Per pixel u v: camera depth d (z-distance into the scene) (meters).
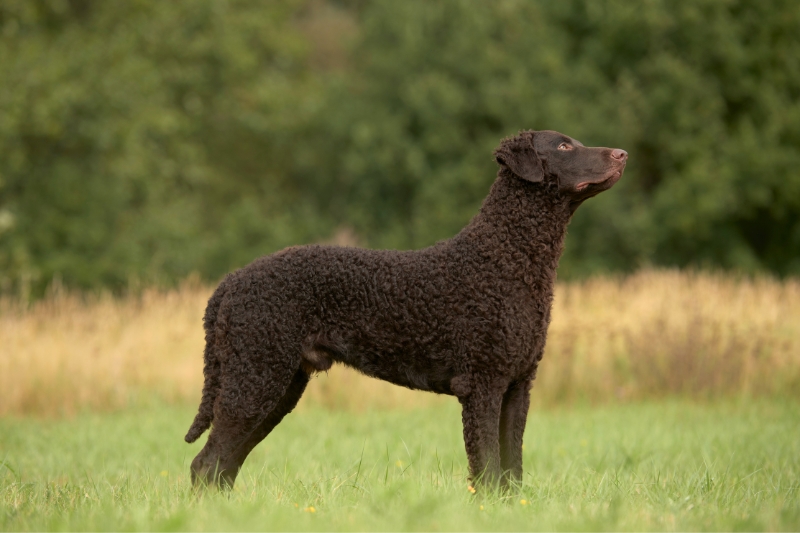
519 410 8.07
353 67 40.06
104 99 28.81
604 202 31.77
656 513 6.82
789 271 34.66
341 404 16.41
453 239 8.16
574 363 17.41
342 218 36.94
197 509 6.60
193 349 17.23
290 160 40.78
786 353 16.84
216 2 35.12
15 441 12.69
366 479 8.02
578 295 18.23
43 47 28.77
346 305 8.04
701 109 32.34
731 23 33.00
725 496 7.71
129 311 18.02
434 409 16.19
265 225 34.81
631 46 33.75
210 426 8.44
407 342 7.95
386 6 36.56
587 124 31.66
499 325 7.72
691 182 31.48
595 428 13.37
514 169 7.96
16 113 26.42
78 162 30.34
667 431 12.90
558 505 7.09
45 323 17.09
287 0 39.22
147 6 32.97
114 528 6.12
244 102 37.09
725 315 17.50
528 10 35.72
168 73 33.66
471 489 7.31
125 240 29.20
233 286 8.21
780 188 32.69
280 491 7.66
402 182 35.66
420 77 34.81
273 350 8.01
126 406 16.06
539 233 7.99
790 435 12.41
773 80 33.59
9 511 6.84
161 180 32.47
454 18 35.56
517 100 32.91
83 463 10.86
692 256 33.78
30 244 28.27
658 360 17.06
